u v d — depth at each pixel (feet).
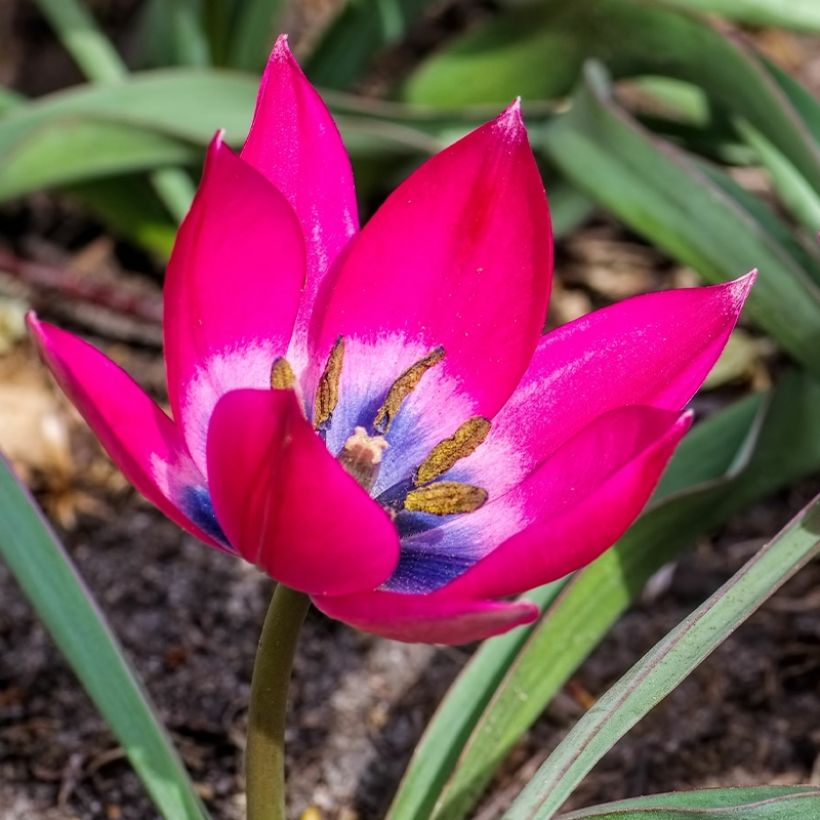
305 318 1.03
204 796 1.27
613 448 0.96
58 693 1.31
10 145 1.37
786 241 1.32
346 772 1.29
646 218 1.31
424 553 1.01
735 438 1.27
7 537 1.09
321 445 0.90
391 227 1.02
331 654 1.35
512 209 1.01
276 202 0.97
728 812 1.02
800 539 1.01
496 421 1.03
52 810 1.25
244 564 1.40
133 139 1.39
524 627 1.16
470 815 1.26
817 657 1.35
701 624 1.01
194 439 0.99
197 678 1.33
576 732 1.01
